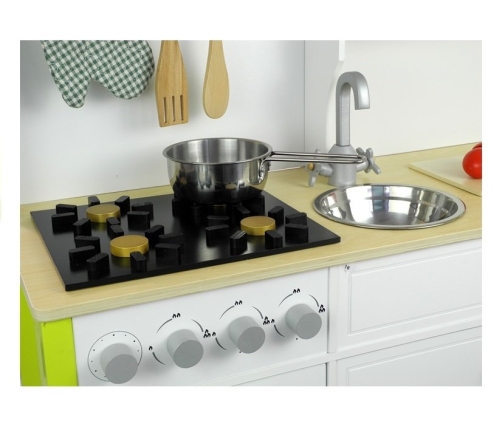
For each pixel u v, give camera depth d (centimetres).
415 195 177
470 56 212
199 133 185
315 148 192
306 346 143
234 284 130
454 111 215
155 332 128
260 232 144
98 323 123
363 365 150
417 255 148
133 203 167
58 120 169
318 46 183
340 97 175
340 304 143
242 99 187
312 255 137
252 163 154
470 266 155
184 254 135
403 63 204
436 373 160
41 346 122
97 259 128
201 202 155
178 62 169
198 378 135
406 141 211
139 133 178
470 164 178
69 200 173
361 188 179
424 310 153
